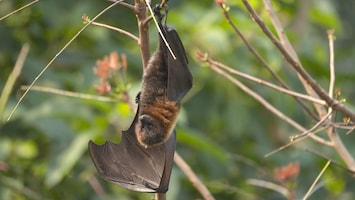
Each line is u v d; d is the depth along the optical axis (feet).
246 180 40.55
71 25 44.16
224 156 39.78
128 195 43.06
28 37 45.24
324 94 27.27
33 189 42.01
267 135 47.52
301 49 48.78
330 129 30.27
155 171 24.94
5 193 40.50
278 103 45.03
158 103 24.72
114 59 31.01
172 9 46.09
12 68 44.09
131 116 38.91
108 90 31.07
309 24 54.39
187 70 24.94
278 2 50.93
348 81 51.34
